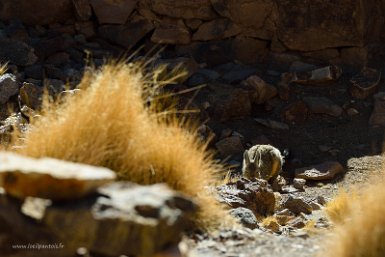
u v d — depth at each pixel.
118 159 9.81
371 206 8.77
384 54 21.88
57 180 7.19
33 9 21.89
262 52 21.94
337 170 17.17
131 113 10.09
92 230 7.00
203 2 21.70
